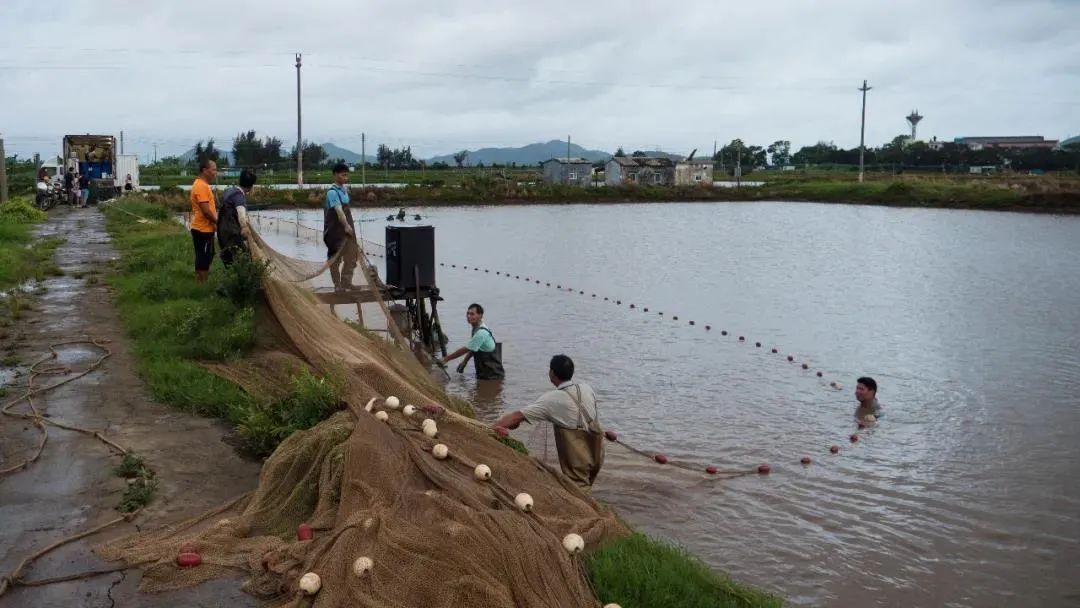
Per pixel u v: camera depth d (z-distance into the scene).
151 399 8.66
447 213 58.94
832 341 17.34
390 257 15.59
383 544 5.14
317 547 5.37
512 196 70.50
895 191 69.88
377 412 7.39
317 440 6.62
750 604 5.58
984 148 115.69
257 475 6.96
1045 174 89.38
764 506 8.74
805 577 7.29
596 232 44.69
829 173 103.12
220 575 5.24
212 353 9.86
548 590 4.91
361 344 10.55
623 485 9.20
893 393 13.27
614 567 5.52
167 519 6.07
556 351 15.89
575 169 84.06
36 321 12.03
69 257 18.70
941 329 18.72
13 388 8.85
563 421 8.16
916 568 7.51
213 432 7.88
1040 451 10.54
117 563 5.34
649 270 28.80
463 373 14.12
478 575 4.87
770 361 15.41
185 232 23.59
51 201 35.38
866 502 8.89
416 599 4.77
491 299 22.12
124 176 48.72
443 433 7.25
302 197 59.12
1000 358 15.81
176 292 12.88
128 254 18.70
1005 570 7.51
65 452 7.16
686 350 16.23
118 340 10.96
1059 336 17.91
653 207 67.81
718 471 9.70
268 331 10.48
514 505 5.97
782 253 34.56
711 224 50.56
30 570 5.20
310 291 12.96
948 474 9.74
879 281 26.47
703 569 5.99
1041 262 31.59
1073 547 7.95
